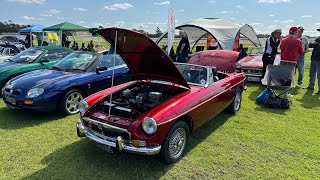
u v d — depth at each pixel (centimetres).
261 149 414
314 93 775
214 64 754
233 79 540
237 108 594
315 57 771
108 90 442
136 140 318
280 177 338
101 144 344
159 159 350
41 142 426
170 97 394
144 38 351
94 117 362
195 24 1402
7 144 416
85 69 604
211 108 441
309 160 381
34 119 530
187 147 415
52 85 526
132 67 457
